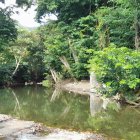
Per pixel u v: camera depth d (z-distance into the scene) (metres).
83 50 32.91
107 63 21.22
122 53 21.03
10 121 14.99
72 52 36.00
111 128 13.89
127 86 21.05
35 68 49.12
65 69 37.09
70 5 36.09
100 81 22.45
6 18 32.78
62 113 18.08
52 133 12.82
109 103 21.88
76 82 35.38
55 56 37.59
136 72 20.38
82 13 36.75
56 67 38.59
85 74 34.56
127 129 13.69
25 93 30.78
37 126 13.96
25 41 46.34
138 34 26.97
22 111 18.92
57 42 36.78
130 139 11.96
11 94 29.86
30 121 15.09
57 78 38.59
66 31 36.75
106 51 21.34
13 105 21.80
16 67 45.25
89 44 33.12
